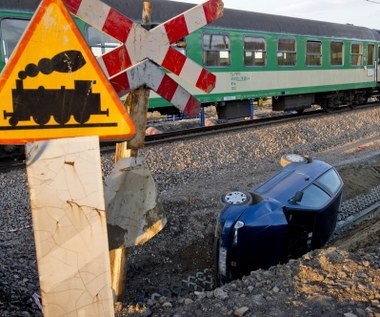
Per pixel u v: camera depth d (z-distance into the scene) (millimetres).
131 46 2654
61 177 2076
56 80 2010
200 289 5109
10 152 8742
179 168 8742
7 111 1968
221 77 12414
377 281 3383
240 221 4488
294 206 4848
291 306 3143
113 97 2082
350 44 17750
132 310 3303
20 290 4227
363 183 8875
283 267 3750
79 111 2057
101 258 2176
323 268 3650
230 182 8273
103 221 2152
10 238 5398
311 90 15875
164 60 2756
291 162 5926
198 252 5895
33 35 1948
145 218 2863
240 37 12797
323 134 12922
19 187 7008
